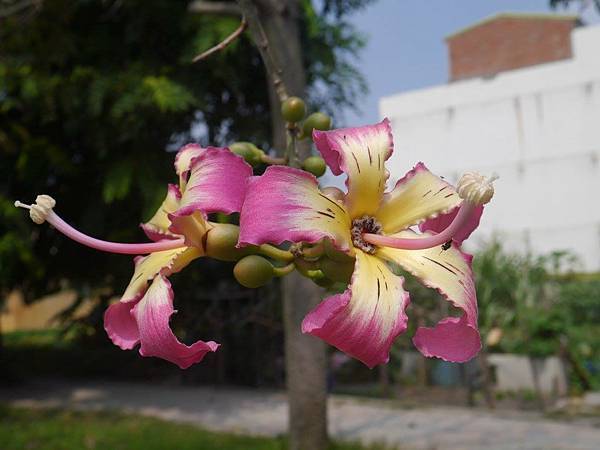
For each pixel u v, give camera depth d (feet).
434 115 69.31
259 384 37.22
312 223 4.76
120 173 26.22
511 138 65.36
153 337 4.91
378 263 5.14
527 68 65.26
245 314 38.24
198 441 22.71
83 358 47.11
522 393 32.37
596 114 61.77
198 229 5.45
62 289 41.55
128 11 27.32
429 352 5.16
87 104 26.21
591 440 22.48
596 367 34.53
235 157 5.09
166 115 27.04
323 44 29.81
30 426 26.02
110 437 23.75
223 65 26.21
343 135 5.49
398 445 22.08
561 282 47.73
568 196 62.39
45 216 5.24
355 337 4.67
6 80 26.37
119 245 5.39
